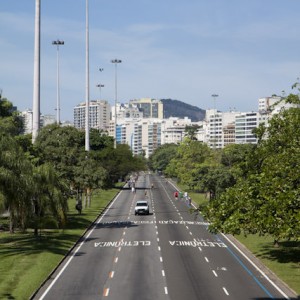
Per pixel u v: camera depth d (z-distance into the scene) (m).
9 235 83.06
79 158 110.44
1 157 69.50
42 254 65.75
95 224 103.00
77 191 116.44
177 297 45.69
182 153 196.62
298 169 51.62
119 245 76.44
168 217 116.25
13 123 96.62
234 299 45.16
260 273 56.97
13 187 67.69
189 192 188.75
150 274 55.88
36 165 93.94
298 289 48.78
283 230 48.06
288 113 61.59
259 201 52.72
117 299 45.03
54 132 106.75
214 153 190.50
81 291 48.19
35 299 45.44
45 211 82.38
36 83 100.19
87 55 140.38
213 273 56.66
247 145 153.25
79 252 70.50
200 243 78.88
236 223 53.56
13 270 55.94
